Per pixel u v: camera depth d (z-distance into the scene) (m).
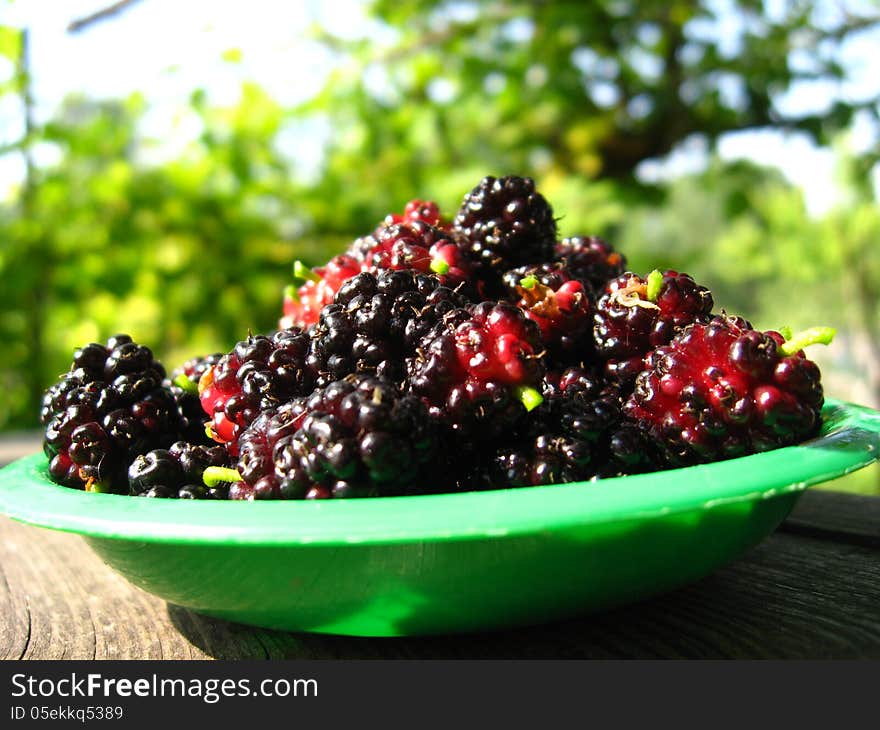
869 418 0.12
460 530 0.10
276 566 0.11
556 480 0.13
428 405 0.13
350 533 0.10
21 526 0.19
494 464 0.13
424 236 0.16
